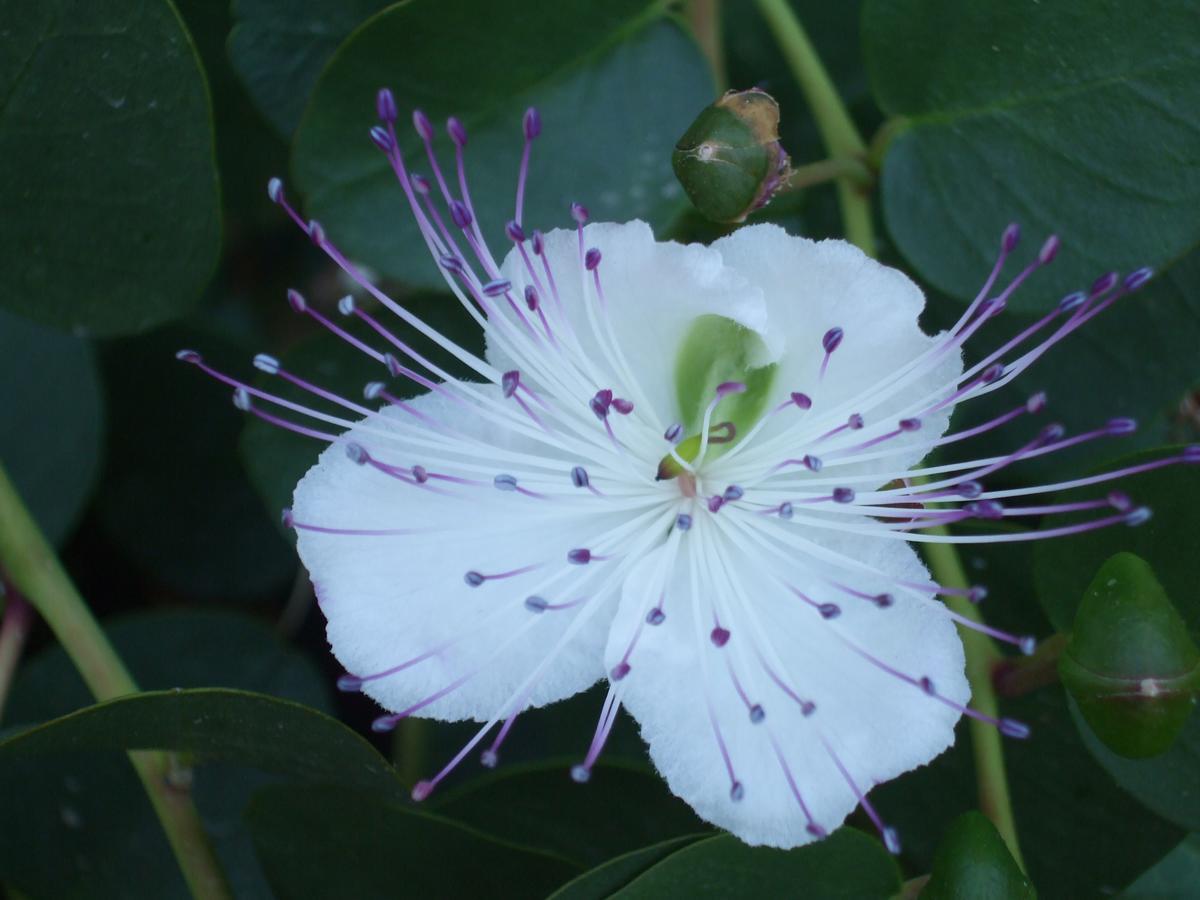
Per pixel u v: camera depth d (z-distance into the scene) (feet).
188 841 0.61
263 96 0.67
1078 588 0.60
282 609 0.78
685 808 0.63
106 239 0.64
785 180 0.59
